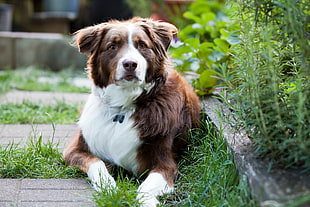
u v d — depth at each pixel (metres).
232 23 6.15
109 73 4.56
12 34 12.23
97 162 4.54
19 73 10.72
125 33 4.51
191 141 4.98
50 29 16.53
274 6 3.67
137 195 4.00
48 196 3.98
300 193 3.03
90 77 4.85
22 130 6.27
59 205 3.78
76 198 3.93
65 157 4.86
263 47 3.90
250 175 3.46
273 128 3.62
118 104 4.66
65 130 6.32
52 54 11.84
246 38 3.93
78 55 11.88
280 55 3.96
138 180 4.63
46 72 11.16
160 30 4.87
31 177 4.51
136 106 4.68
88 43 4.78
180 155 5.00
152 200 3.96
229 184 3.85
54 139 5.88
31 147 5.11
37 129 6.34
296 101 3.57
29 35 12.36
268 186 3.19
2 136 5.96
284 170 3.43
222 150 4.27
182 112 4.97
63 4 17.86
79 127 5.00
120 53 4.44
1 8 13.62
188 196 4.08
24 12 16.48
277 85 3.78
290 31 3.50
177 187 4.32
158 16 11.88
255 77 3.70
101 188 3.94
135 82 4.39
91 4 15.85
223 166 4.07
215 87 5.50
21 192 4.05
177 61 6.73
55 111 7.33
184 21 11.14
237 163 3.87
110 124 4.70
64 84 9.94
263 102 3.61
